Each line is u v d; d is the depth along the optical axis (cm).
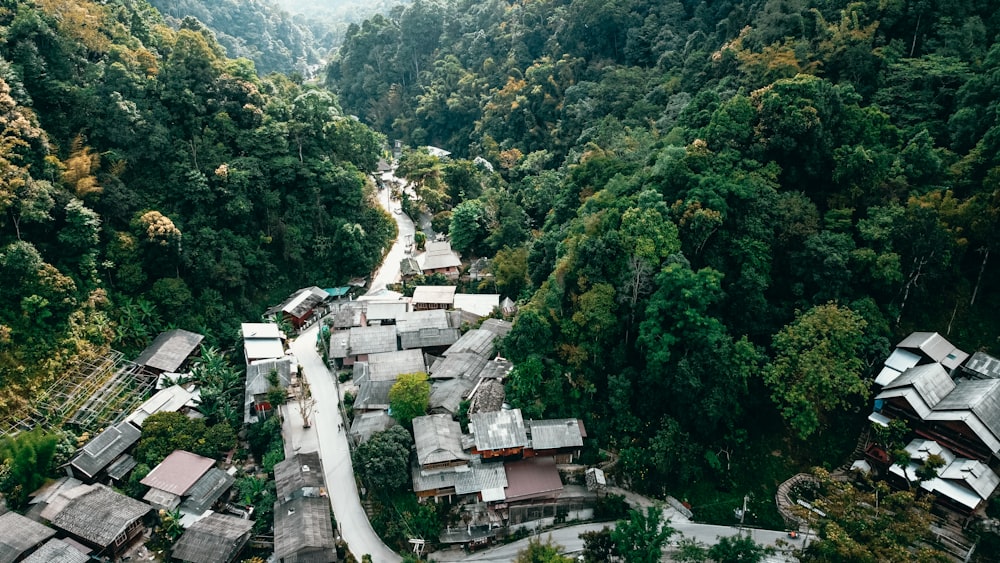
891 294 6775
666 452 6412
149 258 8644
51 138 8500
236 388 8056
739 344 6519
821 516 5716
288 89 13250
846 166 7225
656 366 6556
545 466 6606
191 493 6456
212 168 9588
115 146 9019
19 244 7344
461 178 13025
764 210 7144
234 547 5981
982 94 7250
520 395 6950
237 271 9331
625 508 6481
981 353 6334
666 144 8531
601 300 6850
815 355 6259
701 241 7069
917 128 7594
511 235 10544
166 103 9750
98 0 10712
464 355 7900
